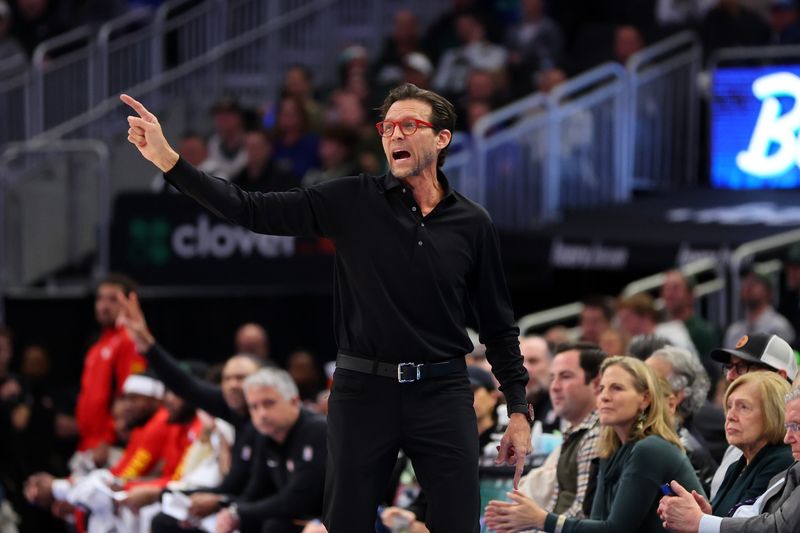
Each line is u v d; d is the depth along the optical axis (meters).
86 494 27.56
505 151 39.66
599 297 30.91
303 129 44.31
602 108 41.81
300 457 23.73
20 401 34.78
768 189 41.75
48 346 41.12
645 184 42.91
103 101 48.72
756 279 31.84
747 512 16.91
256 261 38.81
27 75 47.59
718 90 42.03
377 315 15.16
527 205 39.88
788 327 31.77
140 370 32.59
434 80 47.75
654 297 40.03
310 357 34.16
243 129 43.97
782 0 45.22
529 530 19.61
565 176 41.00
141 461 29.50
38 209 43.91
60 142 44.72
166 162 14.41
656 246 35.34
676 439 18.56
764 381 17.64
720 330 34.34
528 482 21.02
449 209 15.48
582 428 20.41
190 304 40.44
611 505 18.45
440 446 15.15
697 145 43.91
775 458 17.47
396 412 15.18
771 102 41.34
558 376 20.53
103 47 48.69
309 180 41.31
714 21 44.25
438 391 15.23
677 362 20.45
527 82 46.22
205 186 14.57
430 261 15.21
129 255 39.66
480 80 44.09
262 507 24.03
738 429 17.58
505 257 37.94
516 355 16.06
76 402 38.44
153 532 26.16
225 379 25.97
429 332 15.23
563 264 36.88
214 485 27.56
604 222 38.41
